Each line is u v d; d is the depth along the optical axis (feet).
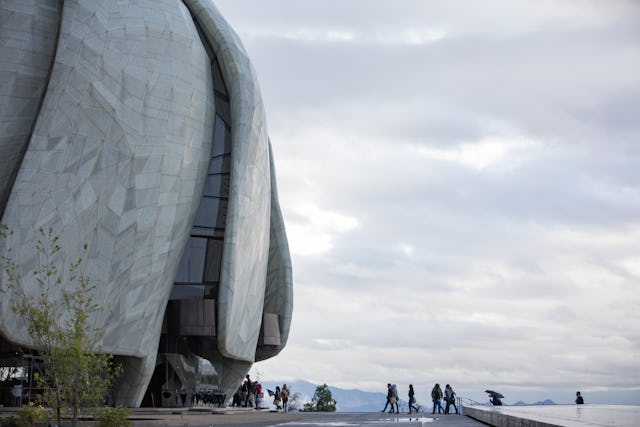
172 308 116.57
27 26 102.73
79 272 99.55
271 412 131.03
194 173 114.83
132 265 105.81
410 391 150.10
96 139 102.22
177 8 116.26
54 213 97.40
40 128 97.76
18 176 95.55
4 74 100.53
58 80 99.50
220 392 129.29
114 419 68.85
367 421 105.70
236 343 122.42
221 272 117.08
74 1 103.91
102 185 102.47
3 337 95.81
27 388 101.50
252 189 124.16
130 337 105.70
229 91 122.72
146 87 107.65
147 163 107.14
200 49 117.91
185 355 119.96
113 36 106.01
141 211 106.63
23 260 93.91
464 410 140.67
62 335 69.31
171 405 117.50
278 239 151.53
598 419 52.85
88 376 68.69
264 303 151.12
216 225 120.98
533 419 53.67
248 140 121.49
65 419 74.59
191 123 113.70
